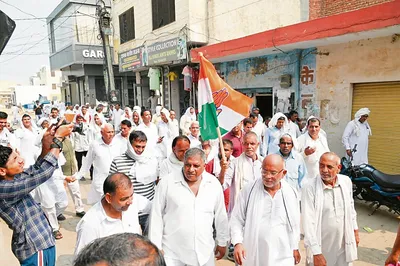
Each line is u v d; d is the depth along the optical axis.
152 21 14.49
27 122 6.70
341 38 7.09
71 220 5.88
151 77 14.52
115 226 2.50
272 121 6.64
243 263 2.90
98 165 4.93
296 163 4.25
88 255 0.83
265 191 2.85
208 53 10.55
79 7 21.64
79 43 20.95
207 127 3.64
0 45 2.12
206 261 2.76
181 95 14.63
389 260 2.36
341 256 3.06
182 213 2.73
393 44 6.66
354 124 6.53
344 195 2.98
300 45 8.12
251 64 10.51
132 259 0.82
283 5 11.95
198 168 2.68
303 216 3.04
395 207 5.26
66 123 2.81
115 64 19.03
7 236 5.23
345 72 7.71
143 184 3.79
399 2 5.56
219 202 2.92
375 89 7.24
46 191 4.85
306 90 8.73
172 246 2.75
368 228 5.05
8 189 2.51
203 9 12.13
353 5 10.27
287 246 2.81
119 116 13.33
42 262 2.75
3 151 2.50
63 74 28.55
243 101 3.95
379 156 7.26
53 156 2.69
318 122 5.24
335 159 2.91
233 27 12.42
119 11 17.80
